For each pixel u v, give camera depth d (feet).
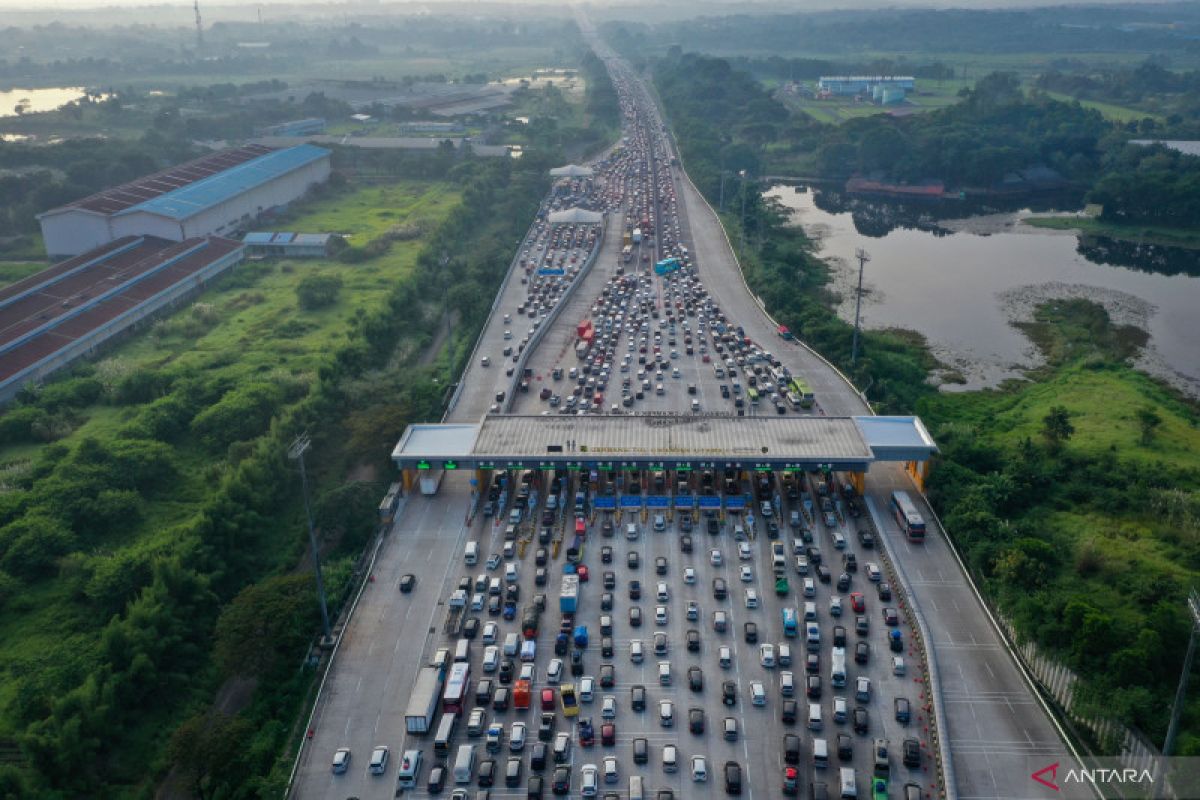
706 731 475.72
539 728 476.95
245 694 526.57
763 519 650.02
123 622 528.63
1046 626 513.04
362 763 463.83
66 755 450.71
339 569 604.49
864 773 448.65
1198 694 482.28
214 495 645.51
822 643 533.55
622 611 563.48
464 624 552.82
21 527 602.85
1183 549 622.13
